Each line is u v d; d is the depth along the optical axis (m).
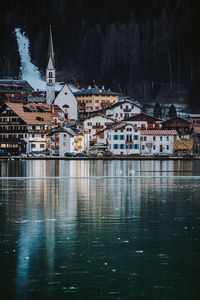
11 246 42.66
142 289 34.34
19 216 55.06
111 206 62.41
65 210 59.16
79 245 43.03
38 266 38.03
